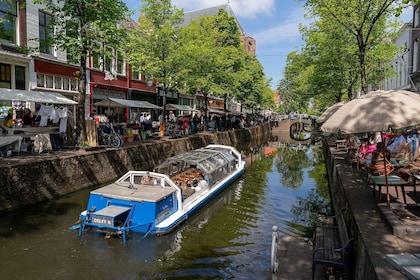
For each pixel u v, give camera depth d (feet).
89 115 65.41
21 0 51.85
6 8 49.83
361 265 14.08
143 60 62.49
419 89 74.18
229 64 91.66
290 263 19.43
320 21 60.03
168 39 65.46
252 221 31.99
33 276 20.62
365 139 33.86
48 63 57.93
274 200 39.81
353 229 17.74
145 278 20.85
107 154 43.01
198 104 132.46
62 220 29.17
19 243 24.67
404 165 20.74
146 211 26.45
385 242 14.05
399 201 21.13
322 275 17.98
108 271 21.52
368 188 25.02
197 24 92.17
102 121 61.21
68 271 21.33
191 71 73.10
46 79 58.59
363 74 46.29
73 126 47.21
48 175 33.78
